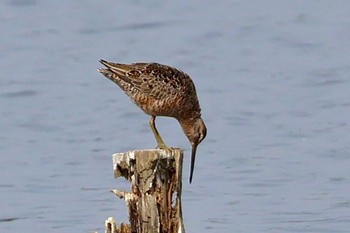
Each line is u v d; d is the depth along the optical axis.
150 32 30.48
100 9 33.00
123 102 24.14
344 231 14.98
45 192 17.72
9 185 18.23
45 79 26.45
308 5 32.94
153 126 13.05
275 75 26.05
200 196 17.11
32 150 20.78
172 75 12.73
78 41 29.81
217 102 23.97
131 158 10.58
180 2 33.81
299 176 18.27
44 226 15.67
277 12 32.28
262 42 29.25
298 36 29.59
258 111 23.14
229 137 21.17
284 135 21.19
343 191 17.23
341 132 21.20
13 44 29.70
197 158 19.59
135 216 10.74
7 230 15.54
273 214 15.96
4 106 24.44
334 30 30.03
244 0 33.94
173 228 10.72
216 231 15.13
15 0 33.69
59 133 22.06
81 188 17.88
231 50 28.59
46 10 32.97
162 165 10.59
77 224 15.70
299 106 23.44
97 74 26.66
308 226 15.30
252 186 17.67
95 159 19.92
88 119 22.98
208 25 30.94
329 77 25.58
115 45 29.30
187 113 13.08
